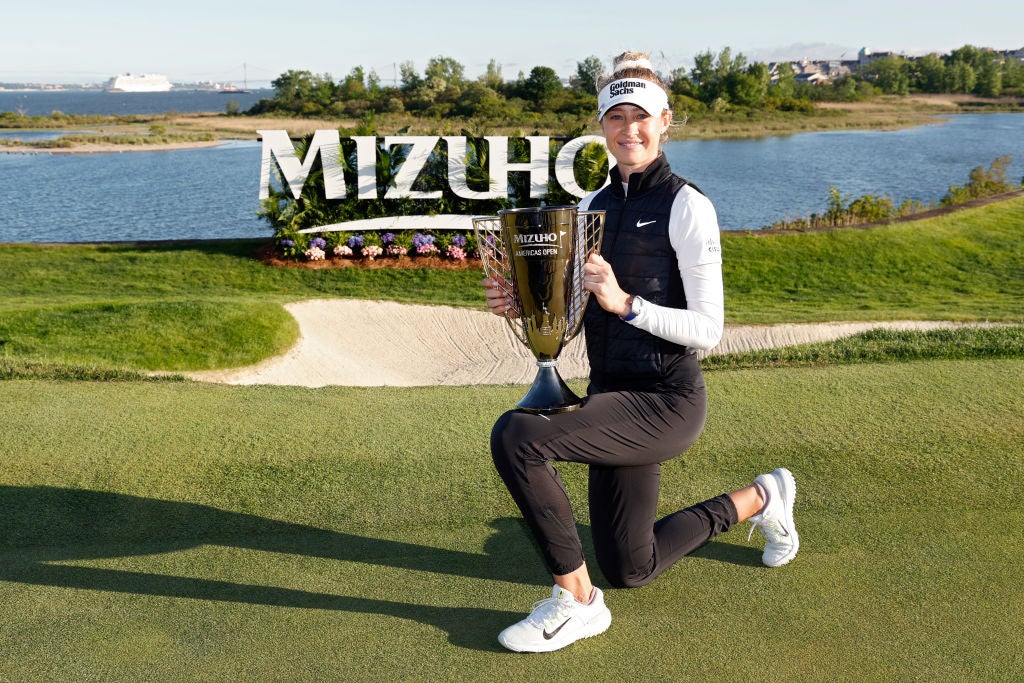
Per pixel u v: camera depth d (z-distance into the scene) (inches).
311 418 198.4
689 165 2018.9
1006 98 6318.9
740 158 2220.7
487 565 125.5
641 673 96.6
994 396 209.9
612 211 108.7
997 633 104.0
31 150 2711.6
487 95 3826.3
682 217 102.3
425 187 565.9
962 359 264.1
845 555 126.3
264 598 115.7
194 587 119.2
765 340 410.3
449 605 113.4
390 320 444.5
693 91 4407.0
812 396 212.5
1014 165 1973.4
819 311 467.8
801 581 118.4
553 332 103.3
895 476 158.6
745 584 117.9
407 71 4490.7
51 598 116.0
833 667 97.1
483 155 552.7
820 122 3909.9
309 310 443.5
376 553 129.7
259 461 169.3
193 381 239.8
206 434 185.6
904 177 1732.3
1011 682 93.7
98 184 1742.1
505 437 101.0
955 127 3804.1
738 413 199.0
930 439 179.2
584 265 98.2
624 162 106.7
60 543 134.0
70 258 571.5
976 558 124.6
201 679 96.2
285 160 556.4
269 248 580.4
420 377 397.1
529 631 100.7
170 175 1918.1
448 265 550.0
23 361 259.1
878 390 217.0
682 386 106.7
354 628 107.6
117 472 162.9
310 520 142.0
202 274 535.8
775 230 625.9
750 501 120.1
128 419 196.4
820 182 1646.2
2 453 172.2
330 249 562.9
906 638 103.1
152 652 102.1
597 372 111.3
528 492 101.1
